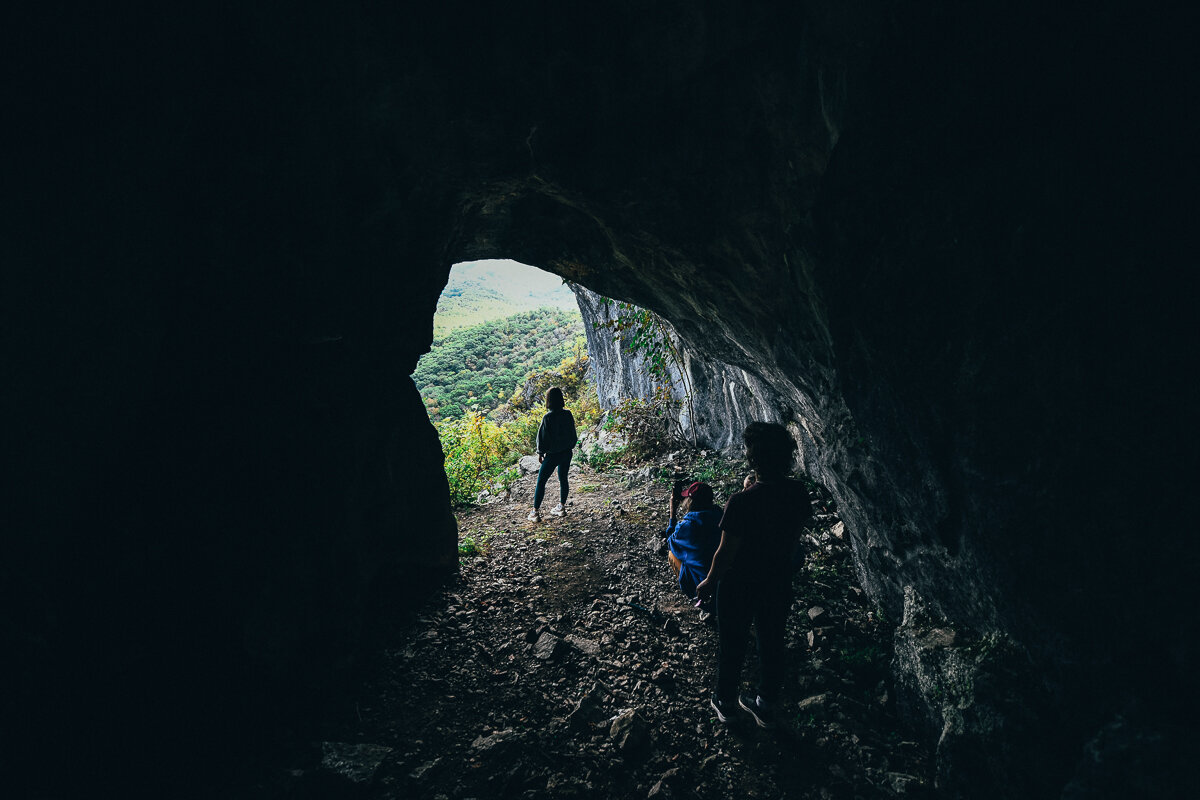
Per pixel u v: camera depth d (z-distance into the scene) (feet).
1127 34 4.54
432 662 10.19
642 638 11.14
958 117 6.02
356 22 6.96
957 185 6.14
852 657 10.07
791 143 8.45
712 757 8.11
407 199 9.91
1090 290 5.07
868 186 7.23
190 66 6.09
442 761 7.97
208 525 7.35
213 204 6.98
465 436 34.22
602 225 11.80
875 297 7.47
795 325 10.56
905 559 9.28
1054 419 5.58
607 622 11.80
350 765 7.50
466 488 23.27
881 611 11.08
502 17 7.30
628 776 7.79
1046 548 5.93
